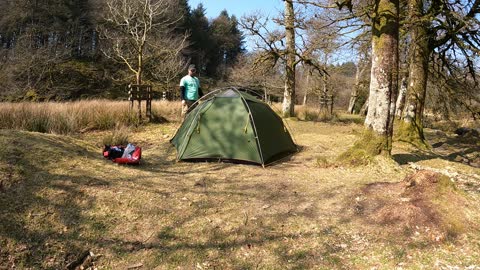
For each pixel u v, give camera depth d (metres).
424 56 9.84
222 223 4.02
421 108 9.91
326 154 7.52
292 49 13.95
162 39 29.80
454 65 11.39
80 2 37.69
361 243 3.75
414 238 3.84
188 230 3.85
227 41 53.47
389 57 6.14
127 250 3.47
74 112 9.17
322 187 5.21
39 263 3.17
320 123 13.83
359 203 4.63
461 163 8.16
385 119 6.25
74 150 5.49
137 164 5.76
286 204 4.60
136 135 8.77
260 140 6.48
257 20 14.08
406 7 10.48
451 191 4.61
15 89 23.84
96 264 3.28
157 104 13.59
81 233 3.59
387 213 4.27
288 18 13.52
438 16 9.60
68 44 35.22
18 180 4.10
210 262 3.36
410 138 9.73
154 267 3.27
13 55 27.06
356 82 28.50
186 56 46.16
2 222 3.46
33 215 3.66
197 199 4.57
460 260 3.46
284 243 3.71
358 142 6.53
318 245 3.69
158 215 4.08
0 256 3.14
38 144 5.11
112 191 4.39
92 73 33.34
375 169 6.05
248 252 3.54
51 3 34.31
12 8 31.33
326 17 11.15
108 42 31.12
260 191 5.00
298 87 35.19
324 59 22.91
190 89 8.91
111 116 9.76
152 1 21.72
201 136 6.56
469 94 11.84
